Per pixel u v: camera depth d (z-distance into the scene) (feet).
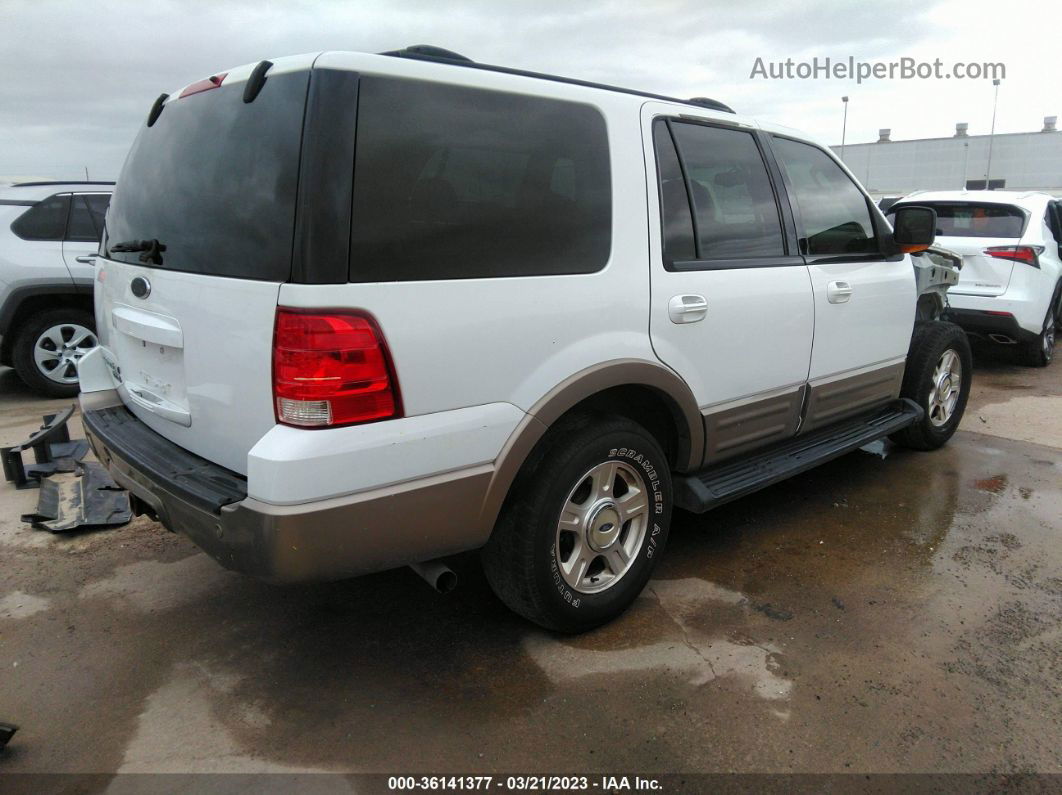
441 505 7.18
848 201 12.41
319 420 6.43
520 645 8.80
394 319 6.66
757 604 9.75
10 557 10.90
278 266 6.46
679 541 11.64
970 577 10.51
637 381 8.59
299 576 6.59
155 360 8.30
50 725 7.45
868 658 8.59
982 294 22.57
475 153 7.36
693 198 9.51
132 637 8.97
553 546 8.18
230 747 7.16
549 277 7.79
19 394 21.16
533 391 7.70
